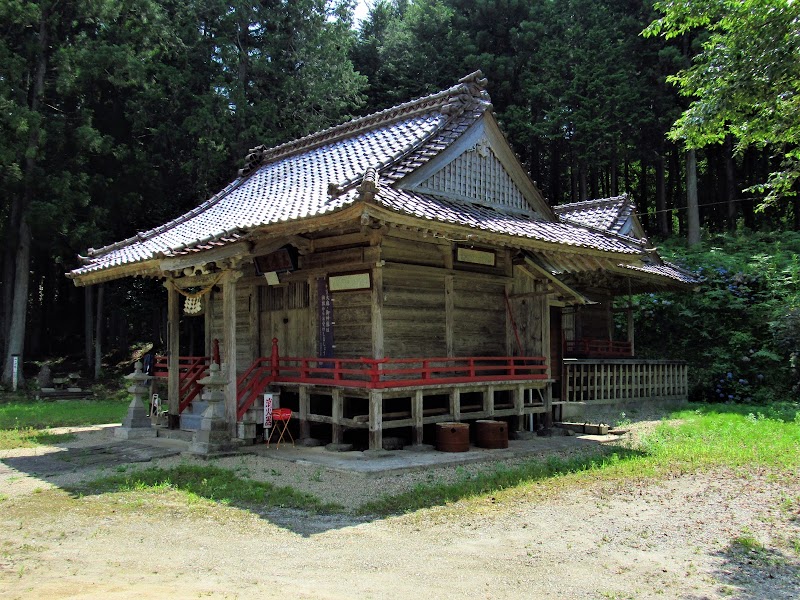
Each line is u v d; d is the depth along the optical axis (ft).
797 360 70.54
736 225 110.83
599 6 113.39
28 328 118.11
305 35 103.40
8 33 85.30
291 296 44.75
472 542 21.76
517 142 112.88
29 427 53.52
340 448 37.09
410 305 40.91
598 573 18.97
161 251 40.14
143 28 93.61
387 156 42.60
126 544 21.53
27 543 21.66
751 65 31.99
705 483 30.63
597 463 35.35
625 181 135.95
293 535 22.45
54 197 84.64
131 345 122.21
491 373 45.98
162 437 44.37
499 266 46.83
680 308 81.61
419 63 119.24
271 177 55.21
